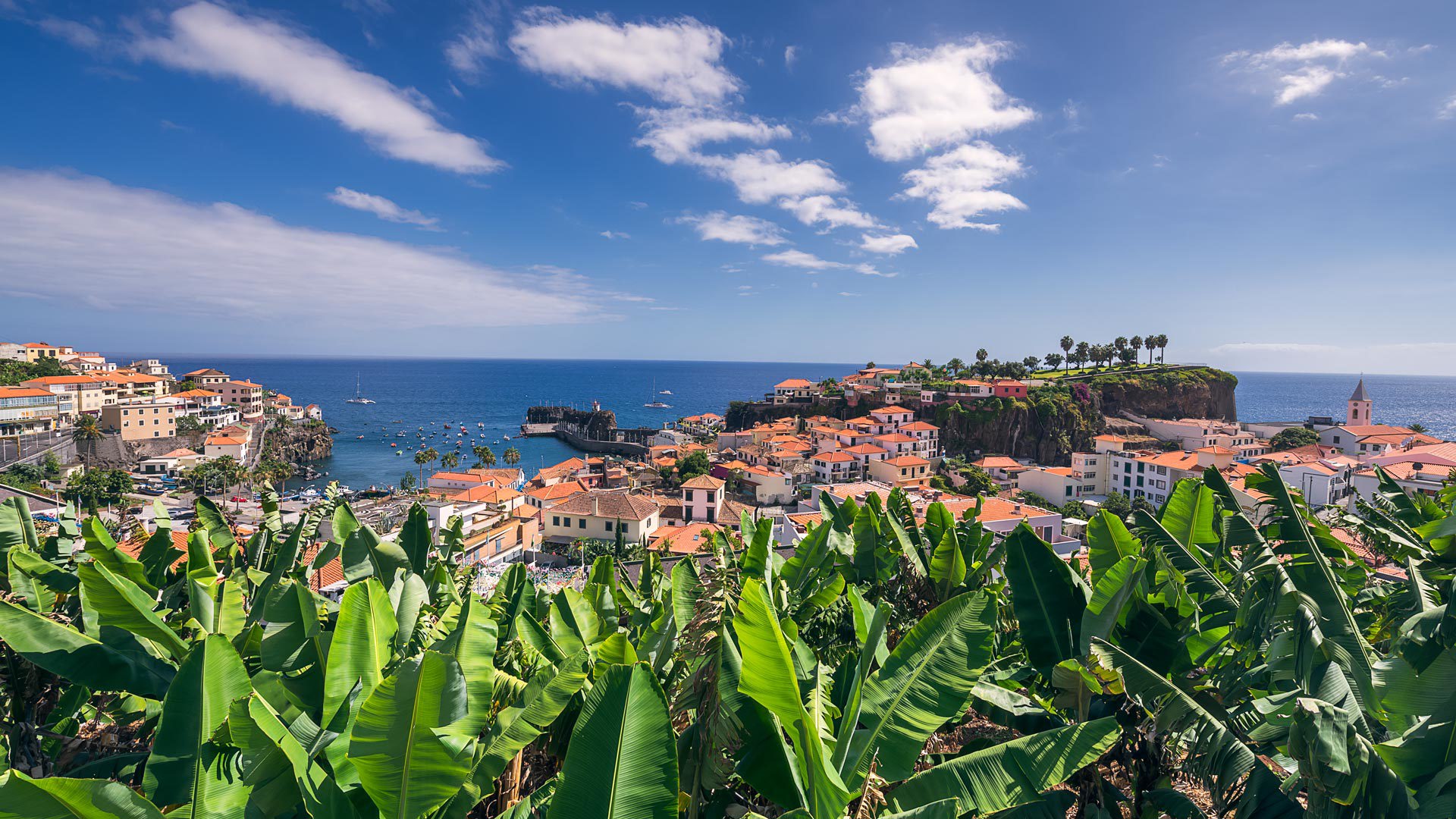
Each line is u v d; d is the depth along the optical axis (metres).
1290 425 122.94
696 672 5.52
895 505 13.62
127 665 5.97
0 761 5.13
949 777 5.03
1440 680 4.32
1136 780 6.22
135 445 109.31
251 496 90.81
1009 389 129.38
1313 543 6.69
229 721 4.46
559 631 7.87
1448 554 7.76
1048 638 7.21
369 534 9.70
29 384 111.81
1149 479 84.44
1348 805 4.12
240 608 7.46
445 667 4.41
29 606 7.85
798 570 10.59
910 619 11.17
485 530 55.88
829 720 5.45
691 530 52.22
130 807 3.99
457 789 4.34
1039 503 84.69
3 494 25.34
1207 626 7.16
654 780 4.02
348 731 4.92
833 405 142.12
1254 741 4.95
